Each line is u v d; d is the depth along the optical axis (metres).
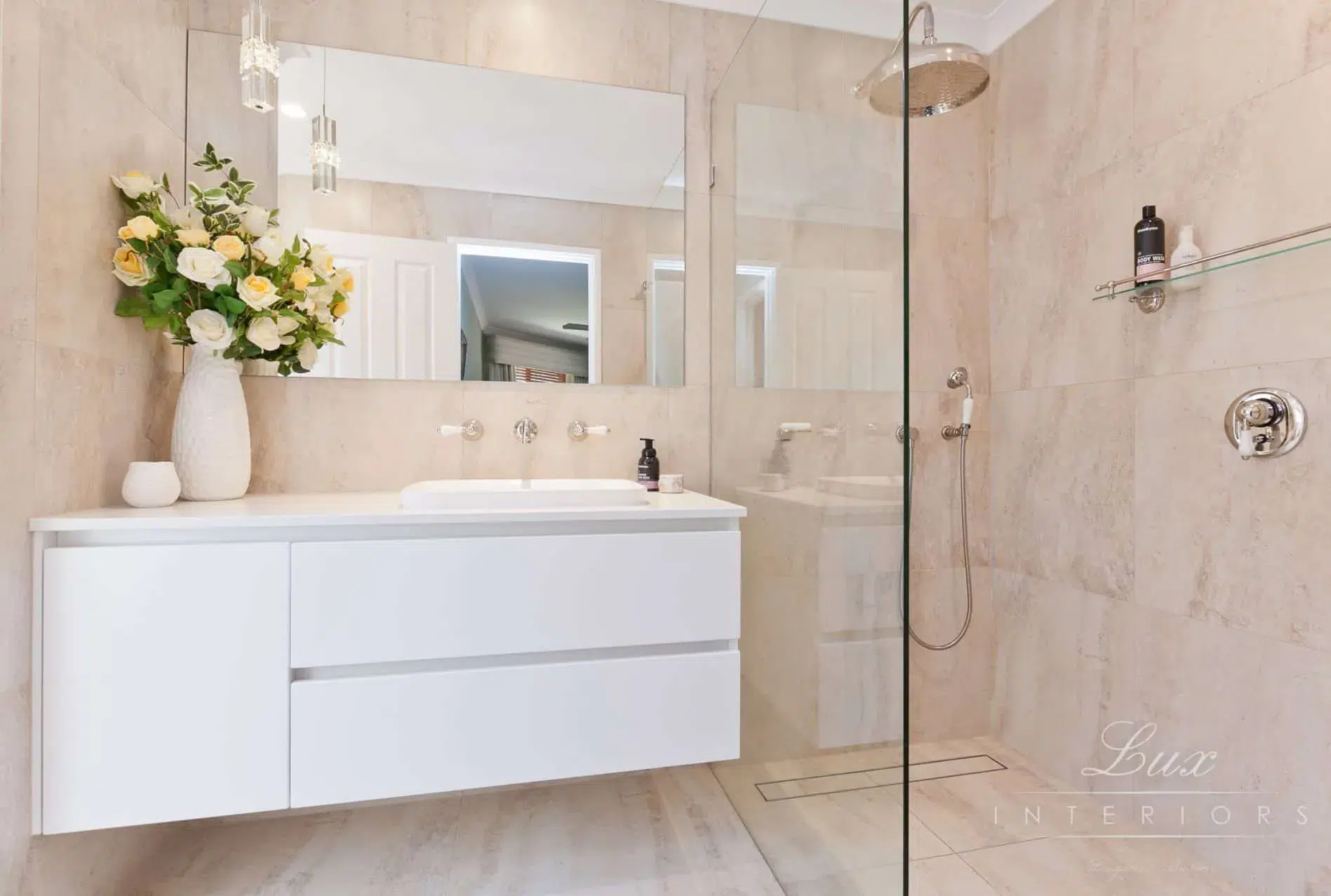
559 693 1.30
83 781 1.11
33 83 1.10
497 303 1.87
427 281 1.82
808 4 1.35
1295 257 1.40
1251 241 1.50
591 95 1.93
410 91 1.81
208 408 1.47
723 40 2.02
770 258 1.57
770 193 1.56
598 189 1.93
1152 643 1.74
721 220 1.92
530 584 1.29
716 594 1.39
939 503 2.30
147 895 1.41
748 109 1.71
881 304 1.08
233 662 1.16
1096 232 1.93
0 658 1.03
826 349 1.28
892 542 1.05
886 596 1.07
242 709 1.17
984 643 2.34
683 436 2.00
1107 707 1.87
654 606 1.35
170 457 1.62
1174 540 1.68
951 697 2.31
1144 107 1.78
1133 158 1.81
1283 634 1.41
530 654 1.32
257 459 1.73
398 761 1.23
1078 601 1.98
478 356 1.86
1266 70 1.47
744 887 1.47
